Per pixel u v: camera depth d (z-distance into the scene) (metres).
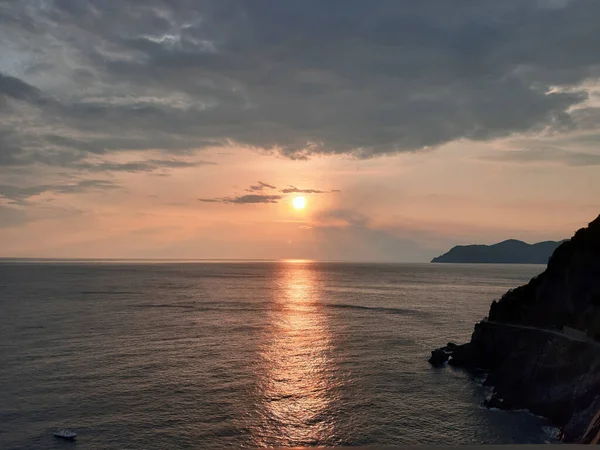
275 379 53.41
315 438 38.62
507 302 66.00
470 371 60.16
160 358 61.56
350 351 68.50
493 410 46.38
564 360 48.16
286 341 74.62
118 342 71.25
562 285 59.75
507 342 59.53
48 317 94.69
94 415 41.50
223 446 36.47
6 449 35.16
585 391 42.50
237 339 75.50
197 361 60.44
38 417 40.81
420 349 71.19
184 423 40.34
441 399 49.25
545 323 59.03
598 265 56.03
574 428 38.69
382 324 93.38
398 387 52.56
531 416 44.97
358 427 41.06
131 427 39.22
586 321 52.28
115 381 50.94
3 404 43.59
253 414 42.84
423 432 40.69
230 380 52.50
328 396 48.47
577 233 62.94
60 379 51.25
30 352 63.53
